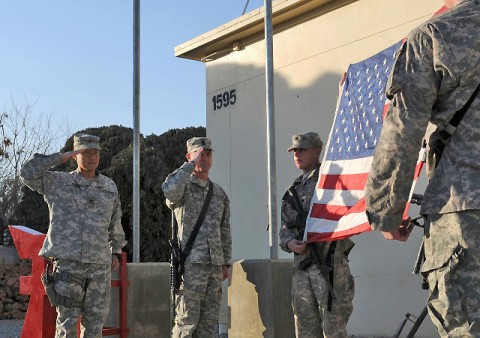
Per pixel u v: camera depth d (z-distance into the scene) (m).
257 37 9.73
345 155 4.62
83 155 5.71
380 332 7.58
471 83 2.52
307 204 4.93
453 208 2.45
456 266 2.43
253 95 9.74
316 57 8.77
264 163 9.45
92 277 5.52
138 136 7.05
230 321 6.12
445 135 2.56
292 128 9.04
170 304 6.82
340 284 4.73
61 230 5.50
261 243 9.38
